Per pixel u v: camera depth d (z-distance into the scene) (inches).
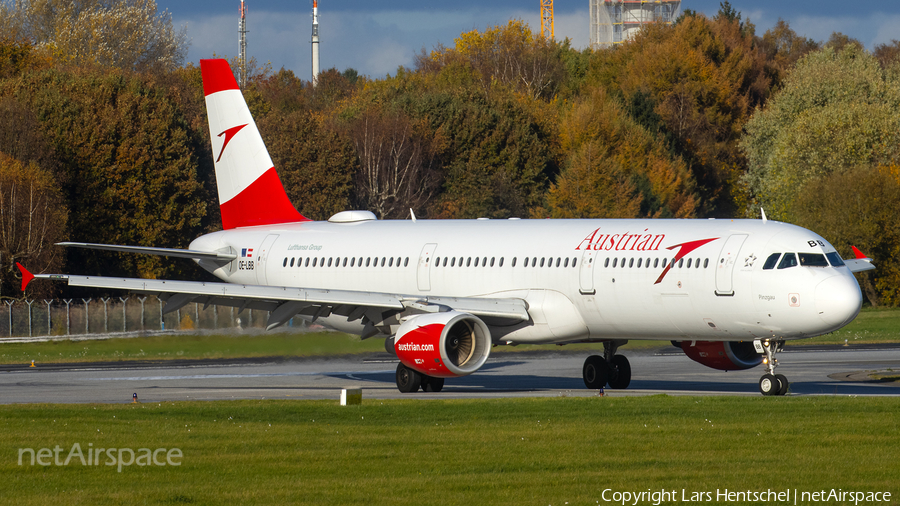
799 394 2920.8
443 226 3607.3
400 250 3592.5
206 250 4092.0
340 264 3718.0
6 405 2669.8
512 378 3811.5
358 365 4421.8
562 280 3134.8
